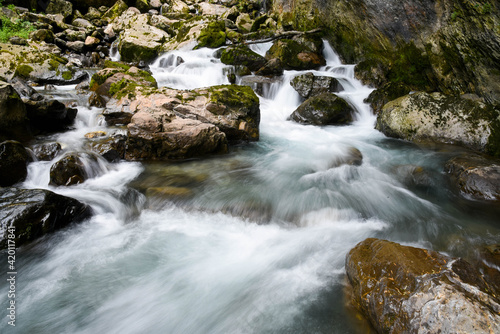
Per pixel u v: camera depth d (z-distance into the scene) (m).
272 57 12.85
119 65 9.95
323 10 12.97
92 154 5.62
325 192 5.18
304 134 8.25
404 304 2.45
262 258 3.77
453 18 7.56
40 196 3.97
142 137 5.99
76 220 4.29
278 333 2.78
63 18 17.42
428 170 5.89
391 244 3.11
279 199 4.96
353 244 3.97
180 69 11.91
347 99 9.66
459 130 6.82
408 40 9.27
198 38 14.06
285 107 10.16
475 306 2.23
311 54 12.57
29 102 6.23
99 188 5.14
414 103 7.70
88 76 11.34
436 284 2.45
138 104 7.13
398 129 7.65
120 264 3.67
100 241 4.06
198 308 3.07
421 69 9.09
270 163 6.37
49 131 6.82
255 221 4.52
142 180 5.44
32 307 3.09
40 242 3.85
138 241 4.09
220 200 4.90
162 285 3.36
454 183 5.32
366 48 11.13
